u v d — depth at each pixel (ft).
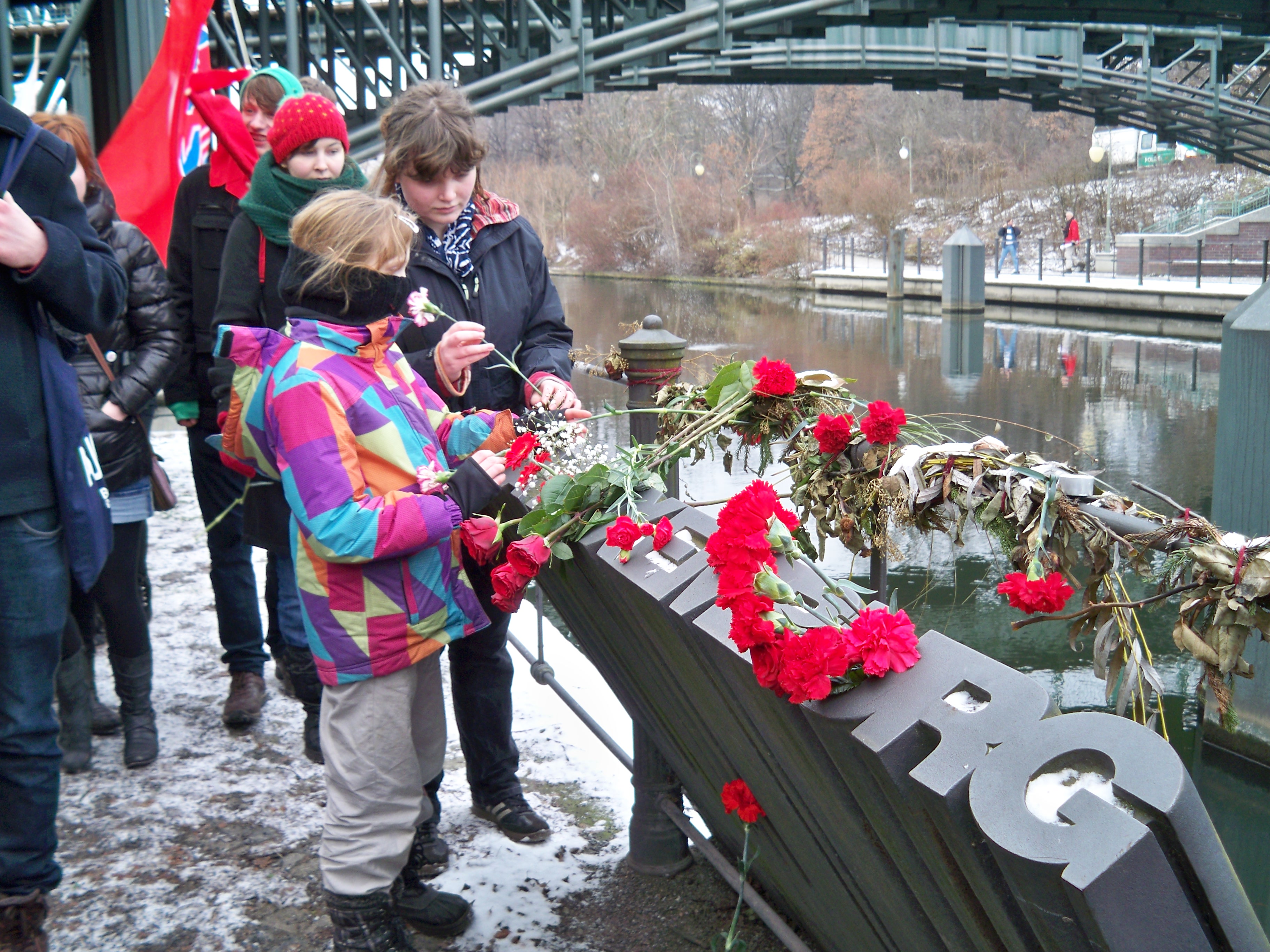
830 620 3.95
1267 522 12.48
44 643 6.94
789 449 6.39
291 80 9.85
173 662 12.63
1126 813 2.54
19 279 6.57
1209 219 107.04
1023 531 4.89
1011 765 2.83
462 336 7.25
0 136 6.73
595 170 178.81
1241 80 91.71
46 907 7.09
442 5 39.73
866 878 4.30
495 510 7.31
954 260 81.97
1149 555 4.63
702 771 6.50
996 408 39.11
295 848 8.57
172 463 22.18
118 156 19.58
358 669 6.13
